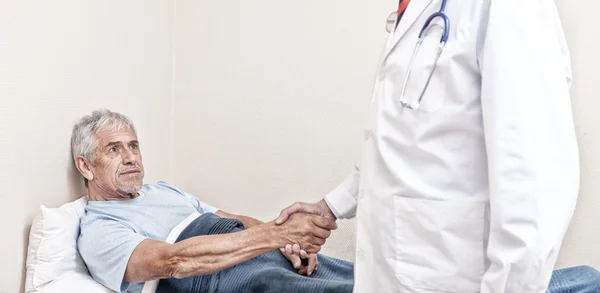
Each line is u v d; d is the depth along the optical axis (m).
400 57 1.27
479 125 1.16
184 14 2.77
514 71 1.06
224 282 1.81
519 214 1.02
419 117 1.20
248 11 2.70
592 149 2.34
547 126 1.04
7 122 1.72
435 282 1.18
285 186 2.69
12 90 1.74
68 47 2.00
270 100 2.69
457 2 1.21
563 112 1.06
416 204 1.19
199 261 1.68
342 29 2.61
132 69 2.43
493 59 1.07
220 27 2.73
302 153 2.66
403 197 1.22
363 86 2.59
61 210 1.87
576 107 2.35
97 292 1.73
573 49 2.34
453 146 1.18
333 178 2.63
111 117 2.03
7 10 1.71
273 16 2.68
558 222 1.01
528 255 1.00
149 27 2.55
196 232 1.99
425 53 1.22
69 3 2.00
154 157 2.63
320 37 2.63
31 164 1.82
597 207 2.34
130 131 2.06
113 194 2.01
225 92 2.73
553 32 1.11
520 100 1.05
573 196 1.03
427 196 1.18
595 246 2.34
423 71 1.21
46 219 1.78
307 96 2.65
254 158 2.71
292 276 1.75
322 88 2.64
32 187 1.83
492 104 1.06
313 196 2.66
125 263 1.74
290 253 1.87
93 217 1.91
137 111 2.48
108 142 1.98
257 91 2.70
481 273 1.15
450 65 1.16
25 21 1.79
